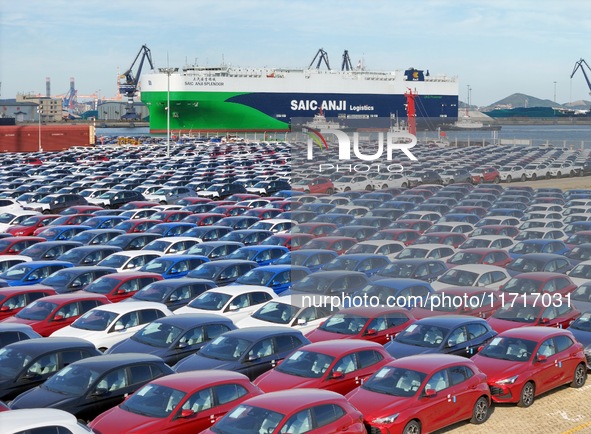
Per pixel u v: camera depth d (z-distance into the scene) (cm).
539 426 1567
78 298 2120
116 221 4028
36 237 3444
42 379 1593
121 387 1496
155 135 19700
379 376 1524
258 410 1287
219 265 2667
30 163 8862
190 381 1408
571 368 1795
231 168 7650
